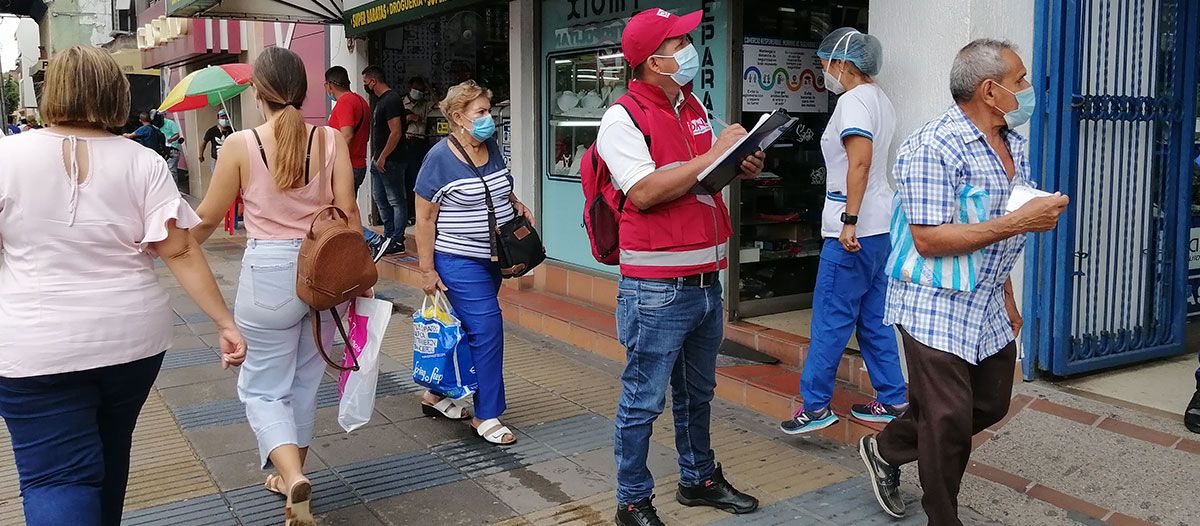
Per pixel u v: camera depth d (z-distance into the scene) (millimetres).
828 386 4051
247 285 3299
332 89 8672
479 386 4312
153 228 2539
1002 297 2982
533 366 5672
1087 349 4598
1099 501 3379
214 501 3670
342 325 3457
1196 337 5320
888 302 3066
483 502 3662
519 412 4793
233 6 8555
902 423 3215
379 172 8523
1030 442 3873
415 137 9797
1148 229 4750
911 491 3643
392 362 5844
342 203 3416
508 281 7430
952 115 2840
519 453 4191
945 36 4035
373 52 9609
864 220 3881
